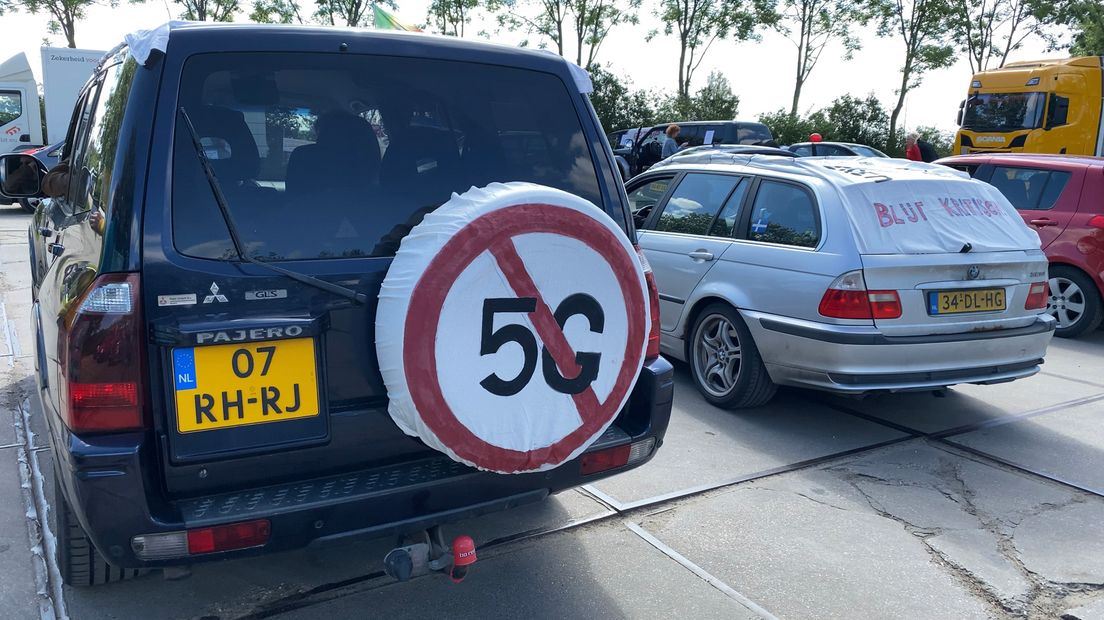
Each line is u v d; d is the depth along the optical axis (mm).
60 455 2289
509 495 2602
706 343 5363
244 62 2426
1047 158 7906
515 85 2883
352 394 2426
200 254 2246
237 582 3084
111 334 2123
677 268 5570
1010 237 4832
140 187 2211
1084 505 3938
